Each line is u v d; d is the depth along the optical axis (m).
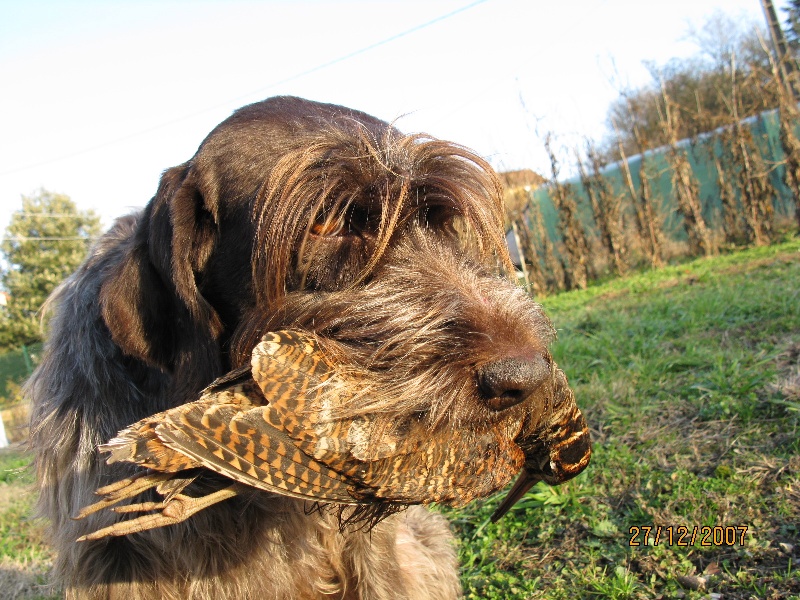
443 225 0.39
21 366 2.82
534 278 2.64
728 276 1.73
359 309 0.33
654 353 0.97
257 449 0.26
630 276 2.46
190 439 0.24
